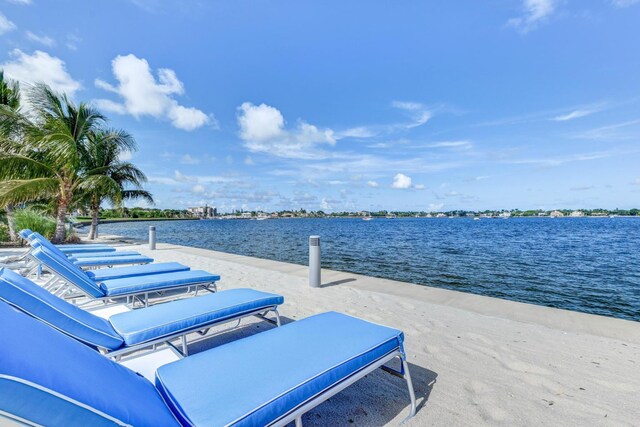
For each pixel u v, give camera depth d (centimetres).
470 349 289
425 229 4634
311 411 193
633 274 1093
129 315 230
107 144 1243
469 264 1225
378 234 3356
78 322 181
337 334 194
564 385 229
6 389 76
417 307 417
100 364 124
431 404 203
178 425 114
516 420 188
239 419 118
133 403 109
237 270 675
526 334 326
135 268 455
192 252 984
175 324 217
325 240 2439
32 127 948
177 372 149
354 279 589
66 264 346
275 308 285
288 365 155
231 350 173
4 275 181
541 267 1214
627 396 216
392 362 262
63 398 85
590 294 817
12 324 102
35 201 1416
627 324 355
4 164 913
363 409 196
